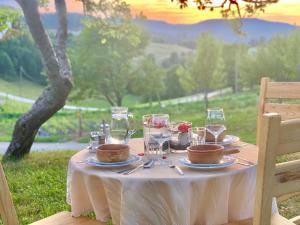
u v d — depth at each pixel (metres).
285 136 1.44
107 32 7.06
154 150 2.15
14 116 8.81
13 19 6.57
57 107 6.01
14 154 6.09
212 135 2.36
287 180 1.49
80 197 2.09
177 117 9.21
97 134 2.40
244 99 9.04
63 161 5.82
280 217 2.06
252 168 1.90
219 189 1.80
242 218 1.93
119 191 1.83
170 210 1.76
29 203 4.00
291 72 8.45
